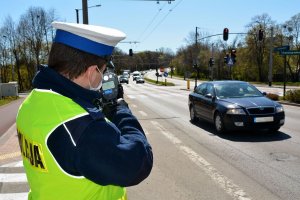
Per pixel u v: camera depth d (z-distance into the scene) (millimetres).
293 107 19359
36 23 62688
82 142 1404
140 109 19578
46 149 1421
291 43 69875
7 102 29766
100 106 1724
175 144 9352
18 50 65000
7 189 6055
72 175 1437
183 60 111500
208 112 11641
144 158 1547
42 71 1557
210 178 6289
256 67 73250
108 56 1608
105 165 1425
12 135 11789
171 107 20469
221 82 11992
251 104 10188
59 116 1435
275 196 5348
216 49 95438
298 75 72625
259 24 69875
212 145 9102
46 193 1462
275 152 8164
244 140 9656
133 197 5445
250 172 6602
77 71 1549
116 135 1492
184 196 5441
